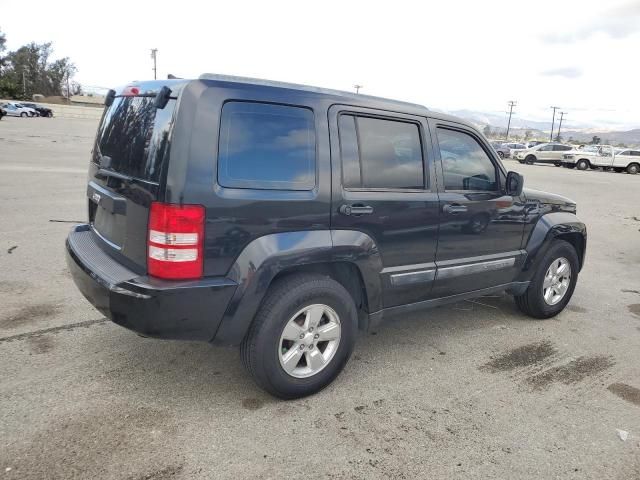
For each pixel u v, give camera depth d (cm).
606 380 384
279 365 314
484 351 425
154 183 277
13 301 469
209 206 278
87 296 310
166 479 252
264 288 297
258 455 274
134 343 397
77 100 9531
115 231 320
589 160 3597
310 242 312
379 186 351
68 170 1432
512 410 334
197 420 302
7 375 340
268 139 302
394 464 273
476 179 420
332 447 284
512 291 476
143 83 329
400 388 355
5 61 10406
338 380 361
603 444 302
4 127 3331
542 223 476
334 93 337
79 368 355
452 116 406
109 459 263
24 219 802
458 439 299
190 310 281
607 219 1261
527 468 277
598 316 530
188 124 274
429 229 379
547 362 411
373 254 345
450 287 407
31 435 279
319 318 328
